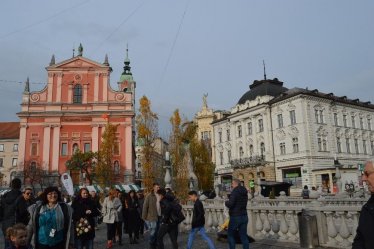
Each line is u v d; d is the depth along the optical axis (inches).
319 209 395.9
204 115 3056.1
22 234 196.1
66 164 1980.8
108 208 499.2
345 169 1834.4
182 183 1245.7
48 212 229.8
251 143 2279.8
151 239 458.0
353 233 361.7
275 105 2138.3
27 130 2177.7
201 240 512.1
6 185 3127.5
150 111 1786.4
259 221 481.7
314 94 2009.1
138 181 2566.4
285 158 2039.9
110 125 2005.4
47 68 2260.1
